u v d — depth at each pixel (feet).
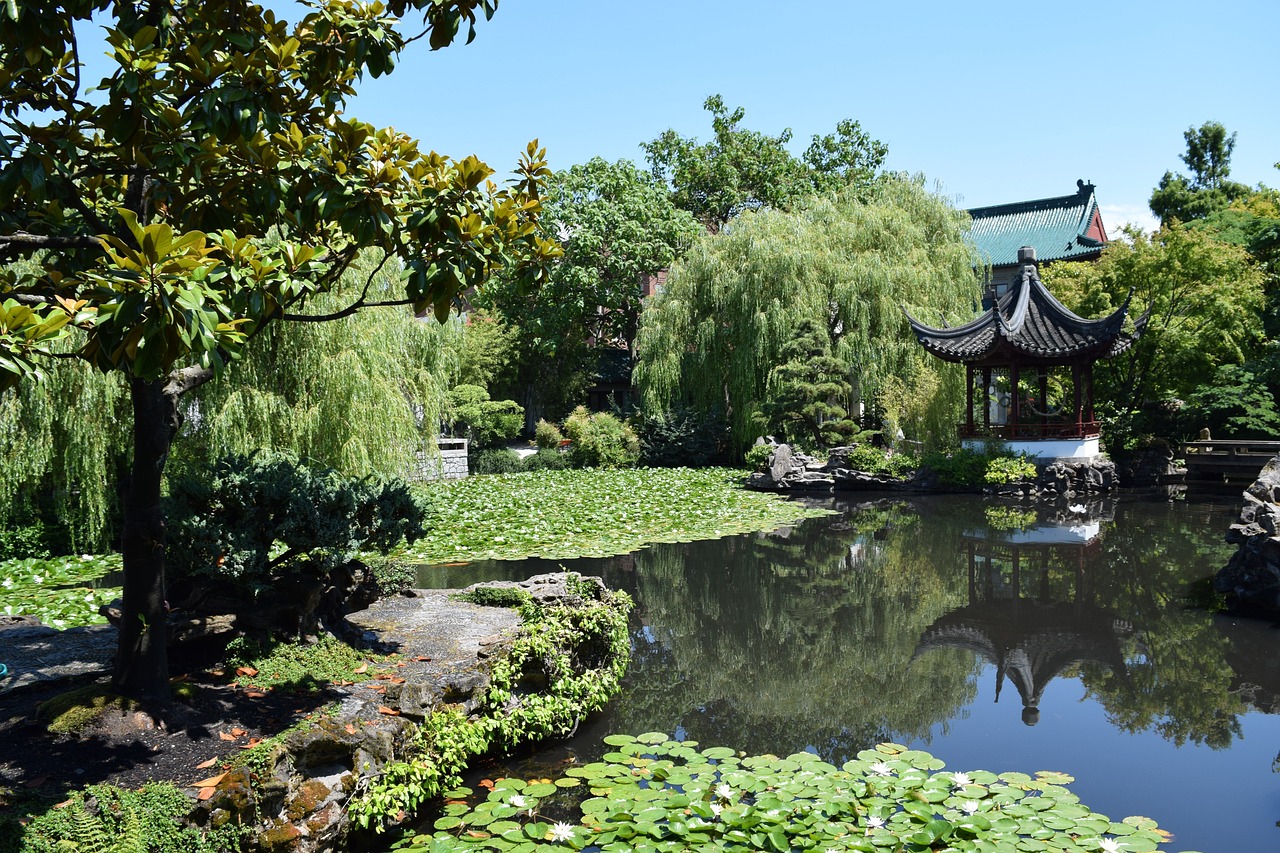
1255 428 74.28
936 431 77.71
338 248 21.83
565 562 44.34
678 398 92.17
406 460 47.60
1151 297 80.23
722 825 15.76
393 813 16.30
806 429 81.97
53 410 37.42
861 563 45.11
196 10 17.20
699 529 53.42
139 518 17.11
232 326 13.01
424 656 21.61
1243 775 19.70
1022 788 17.93
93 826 13.08
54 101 15.55
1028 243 130.41
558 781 18.43
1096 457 73.36
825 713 24.04
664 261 105.40
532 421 119.55
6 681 19.22
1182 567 42.83
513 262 19.79
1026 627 33.06
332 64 17.57
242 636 20.11
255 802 14.43
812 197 95.45
